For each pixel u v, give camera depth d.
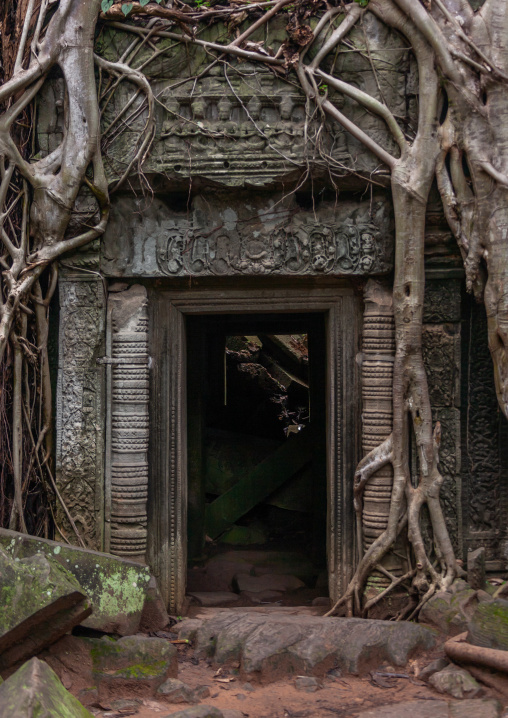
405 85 4.50
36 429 4.75
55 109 4.64
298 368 9.79
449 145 4.39
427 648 4.02
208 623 4.32
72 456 4.73
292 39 4.40
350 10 4.46
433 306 4.62
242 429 9.18
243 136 4.52
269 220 4.68
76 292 4.71
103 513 4.73
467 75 4.34
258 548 6.79
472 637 3.75
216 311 4.92
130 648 3.76
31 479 4.75
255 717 3.37
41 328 4.68
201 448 6.58
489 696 3.46
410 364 4.53
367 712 3.31
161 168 4.54
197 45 4.54
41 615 3.44
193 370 6.57
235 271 4.68
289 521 7.32
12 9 4.77
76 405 4.73
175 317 4.91
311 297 4.86
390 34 4.49
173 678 3.74
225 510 7.07
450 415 4.61
